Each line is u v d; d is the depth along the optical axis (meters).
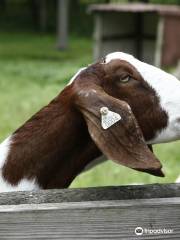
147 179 8.62
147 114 3.39
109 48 22.31
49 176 3.53
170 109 3.39
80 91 3.30
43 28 39.72
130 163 3.07
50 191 3.11
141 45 22.98
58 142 3.48
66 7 28.20
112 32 22.28
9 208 2.94
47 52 27.16
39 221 2.94
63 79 19.58
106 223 2.96
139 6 21.98
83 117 3.40
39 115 3.53
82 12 41.38
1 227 2.92
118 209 2.96
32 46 29.61
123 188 3.14
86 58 25.22
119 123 3.13
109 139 3.13
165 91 3.40
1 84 18.48
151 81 3.40
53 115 3.49
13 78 19.72
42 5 39.75
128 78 3.38
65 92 3.48
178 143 11.25
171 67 20.69
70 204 2.98
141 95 3.38
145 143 3.15
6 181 3.50
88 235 2.96
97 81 3.38
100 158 3.65
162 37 20.53
